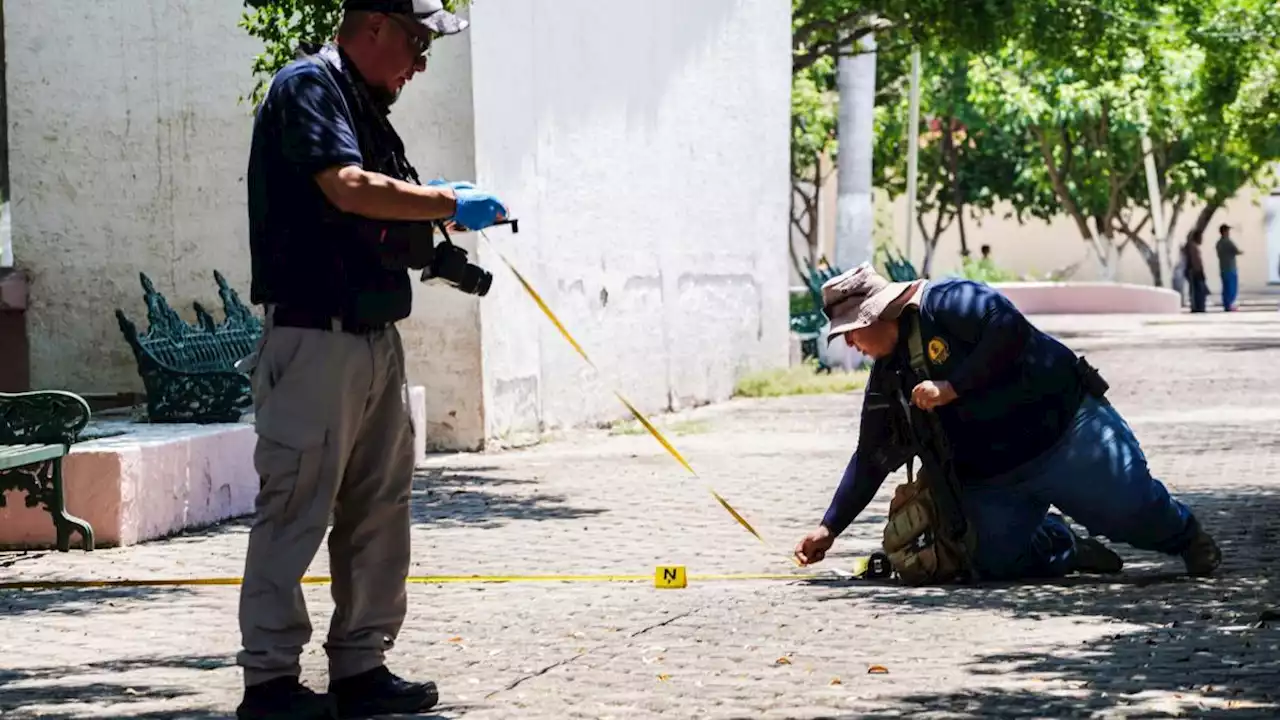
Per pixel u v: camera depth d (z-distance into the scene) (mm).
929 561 9578
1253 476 14469
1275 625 8109
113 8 17750
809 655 7723
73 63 17812
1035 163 59812
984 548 9547
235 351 15812
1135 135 55875
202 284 17797
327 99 6277
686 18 23328
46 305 17906
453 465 16562
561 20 19594
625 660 7715
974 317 9219
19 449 11422
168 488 12406
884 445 9539
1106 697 6660
